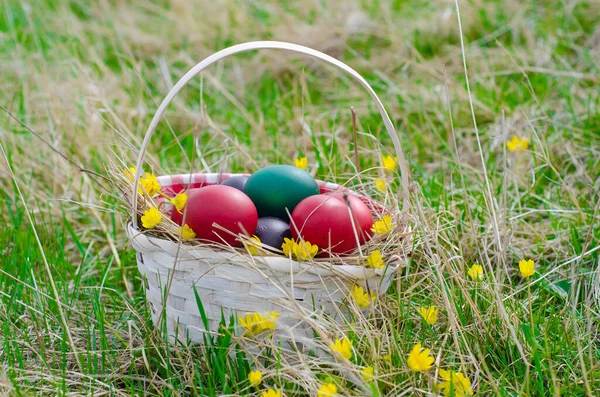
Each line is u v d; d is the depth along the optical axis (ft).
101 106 4.88
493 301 3.47
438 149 4.78
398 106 5.07
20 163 4.50
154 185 3.48
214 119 5.10
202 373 3.37
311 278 3.30
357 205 3.43
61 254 3.92
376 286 3.38
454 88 5.07
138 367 3.44
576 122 4.69
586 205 4.20
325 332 3.28
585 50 5.32
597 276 3.59
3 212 4.25
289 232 3.46
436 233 3.53
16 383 3.32
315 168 4.39
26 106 4.90
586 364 3.38
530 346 3.40
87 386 3.34
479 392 3.29
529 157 4.47
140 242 3.35
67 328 3.40
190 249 3.28
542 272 3.84
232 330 3.33
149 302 3.51
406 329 3.42
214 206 3.36
